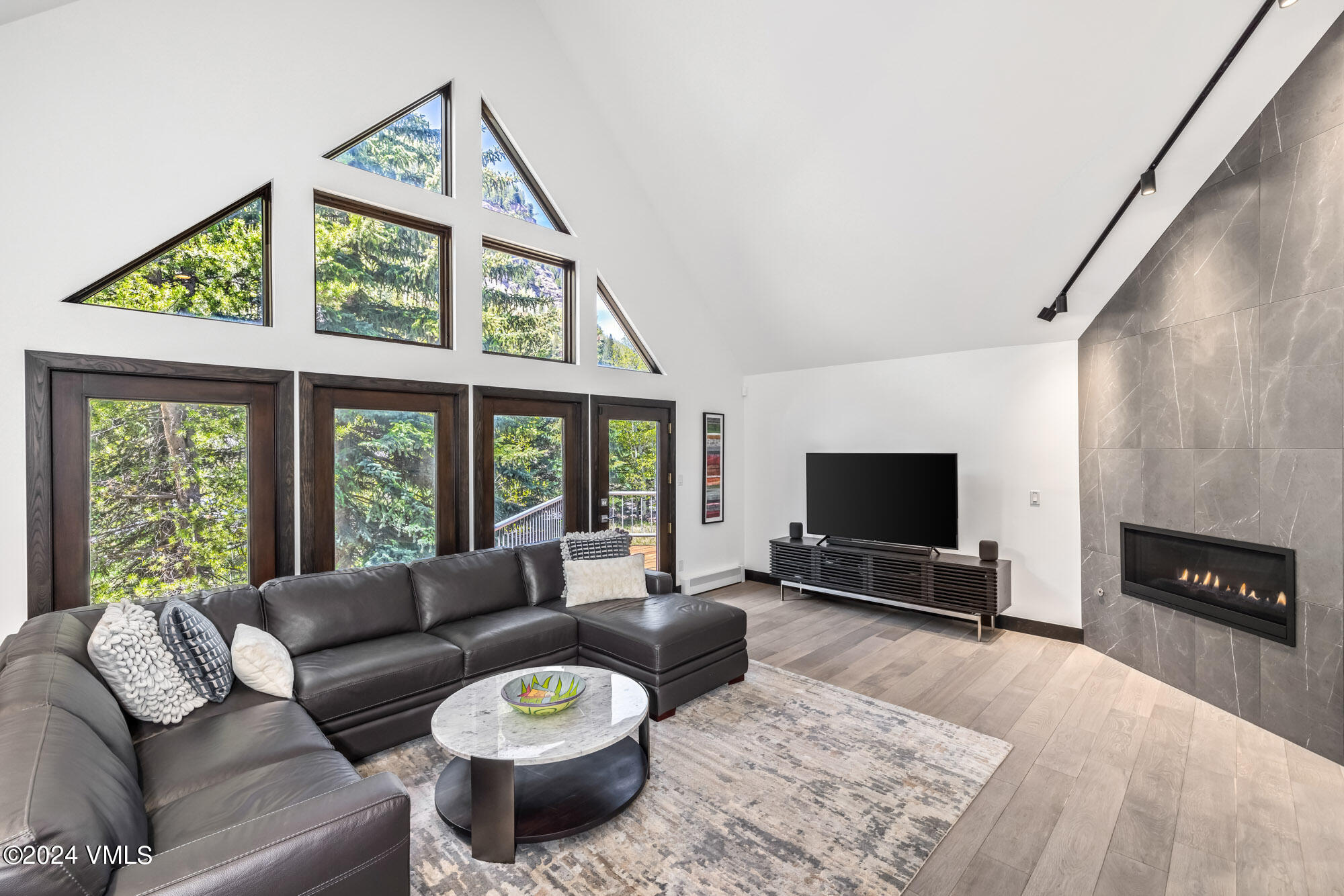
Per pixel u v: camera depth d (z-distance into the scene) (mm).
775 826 2172
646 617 3393
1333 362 2623
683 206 4988
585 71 4520
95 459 2770
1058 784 2459
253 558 3184
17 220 2529
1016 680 3574
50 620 2262
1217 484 3203
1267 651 2926
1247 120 2965
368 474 3627
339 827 1376
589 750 1997
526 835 2006
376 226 3699
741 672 3529
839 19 3258
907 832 2143
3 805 1044
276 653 2477
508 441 4336
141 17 2807
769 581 6188
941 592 4527
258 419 3199
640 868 1961
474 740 2062
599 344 5012
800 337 5527
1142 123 3039
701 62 3912
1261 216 2936
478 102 4059
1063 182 3400
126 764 1620
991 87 3152
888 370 5305
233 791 1706
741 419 6359
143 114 2816
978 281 4184
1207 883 1889
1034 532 4480
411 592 3316
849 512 5266
